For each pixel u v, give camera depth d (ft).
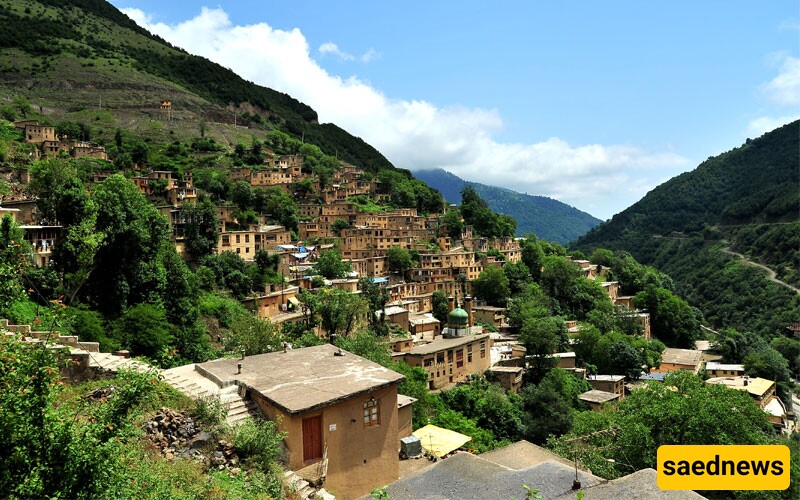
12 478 41.78
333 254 378.12
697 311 483.10
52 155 443.32
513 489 47.67
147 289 218.79
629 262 570.46
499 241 508.12
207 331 237.25
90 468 44.16
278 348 149.59
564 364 308.40
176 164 570.05
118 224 208.03
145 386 52.08
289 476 67.67
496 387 261.03
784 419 266.77
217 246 329.93
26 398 43.75
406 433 129.08
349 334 228.22
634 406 113.29
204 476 62.59
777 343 375.25
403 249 433.07
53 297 180.14
